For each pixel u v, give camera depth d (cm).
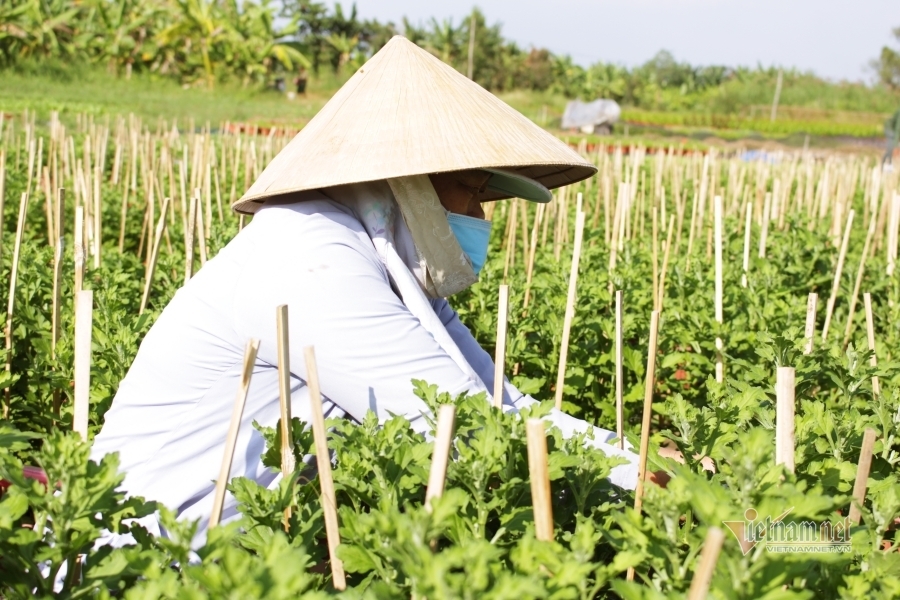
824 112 5984
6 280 416
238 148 1049
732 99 6294
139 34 4162
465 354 286
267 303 209
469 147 218
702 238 786
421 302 226
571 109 4716
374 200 229
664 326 413
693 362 401
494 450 177
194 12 4109
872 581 173
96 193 479
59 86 3609
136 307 461
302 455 208
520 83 6512
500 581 135
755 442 154
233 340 220
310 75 5366
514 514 180
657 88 7088
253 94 4316
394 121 224
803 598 138
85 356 184
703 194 782
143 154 925
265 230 220
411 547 144
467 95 233
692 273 518
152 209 634
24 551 165
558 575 148
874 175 820
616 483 226
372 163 215
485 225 249
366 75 240
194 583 154
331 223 219
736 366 392
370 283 212
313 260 210
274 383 224
